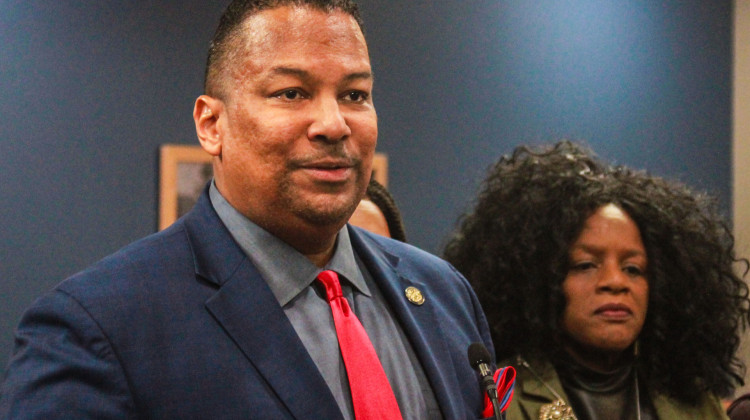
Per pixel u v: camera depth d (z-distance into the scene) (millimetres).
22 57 5445
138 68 5684
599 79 6668
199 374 2002
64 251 5508
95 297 2012
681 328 3648
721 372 3762
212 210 2299
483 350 2418
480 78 6426
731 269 3943
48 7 5504
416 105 6293
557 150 3992
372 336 2307
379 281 2445
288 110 2119
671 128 6797
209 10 5832
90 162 5574
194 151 5738
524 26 6527
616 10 6715
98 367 1919
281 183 2121
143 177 5684
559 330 3559
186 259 2182
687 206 3791
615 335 3469
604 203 3600
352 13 2266
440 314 2529
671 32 6816
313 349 2164
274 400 2029
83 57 5570
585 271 3539
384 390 2154
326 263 2354
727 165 6887
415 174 6281
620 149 6688
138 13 5688
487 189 3947
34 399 1877
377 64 6215
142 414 1954
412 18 6297
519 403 3475
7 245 5395
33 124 5461
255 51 2146
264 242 2230
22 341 2002
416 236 6281
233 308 2109
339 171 2143
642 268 3572
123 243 5621
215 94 2246
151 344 2004
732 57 6910
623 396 3594
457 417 2271
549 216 3617
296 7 2168
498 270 3691
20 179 5430
